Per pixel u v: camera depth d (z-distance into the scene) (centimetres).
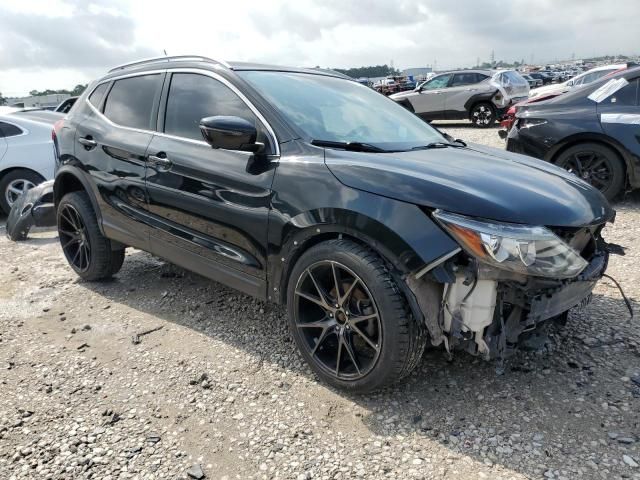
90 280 443
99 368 304
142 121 374
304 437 243
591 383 278
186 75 354
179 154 333
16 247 564
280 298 293
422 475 218
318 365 280
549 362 299
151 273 459
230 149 285
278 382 286
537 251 228
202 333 346
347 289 262
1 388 284
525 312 241
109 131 392
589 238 280
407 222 235
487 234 224
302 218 266
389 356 245
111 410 263
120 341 337
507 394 271
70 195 432
